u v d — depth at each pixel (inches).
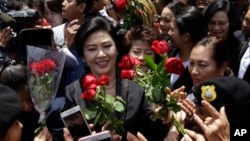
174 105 95.8
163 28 192.1
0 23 166.6
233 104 93.3
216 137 86.6
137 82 104.5
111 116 97.3
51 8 215.9
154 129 104.3
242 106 93.4
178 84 149.3
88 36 107.0
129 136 94.8
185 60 162.4
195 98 107.4
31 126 120.3
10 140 86.5
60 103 116.4
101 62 106.7
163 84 95.0
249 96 94.3
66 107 108.0
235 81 95.3
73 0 190.2
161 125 103.2
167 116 96.3
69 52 155.5
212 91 94.7
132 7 169.0
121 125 96.4
